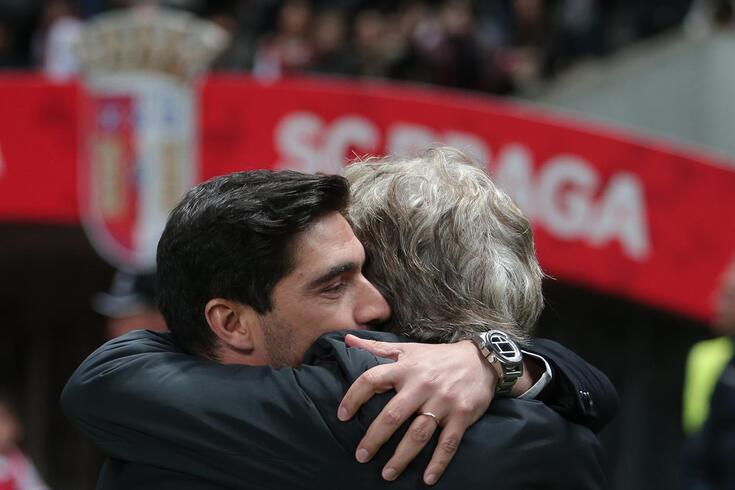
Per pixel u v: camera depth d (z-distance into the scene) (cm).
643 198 1434
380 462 349
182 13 1898
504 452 354
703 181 1454
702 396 1172
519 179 1390
